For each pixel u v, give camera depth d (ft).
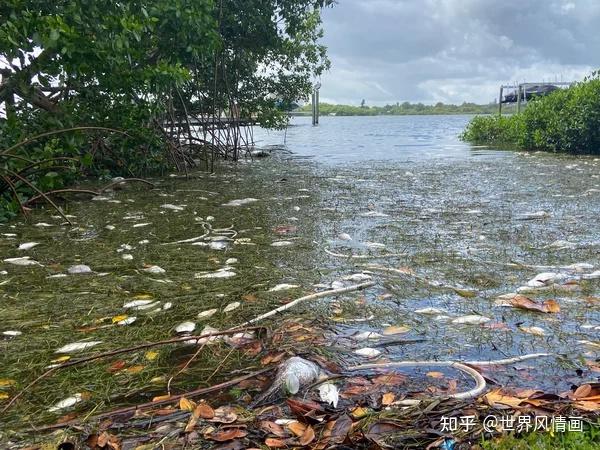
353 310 10.79
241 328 9.61
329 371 8.26
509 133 64.03
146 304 11.51
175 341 9.05
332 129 119.55
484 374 8.03
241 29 39.27
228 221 19.58
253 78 47.34
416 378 8.00
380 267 13.56
